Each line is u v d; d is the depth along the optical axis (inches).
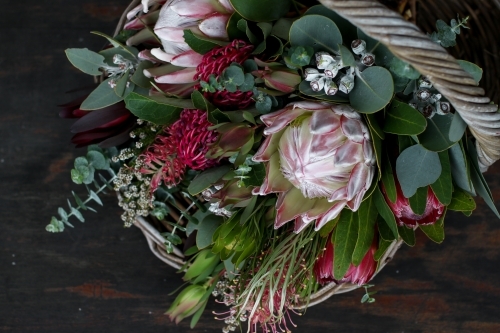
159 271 40.3
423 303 39.4
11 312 40.9
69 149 39.6
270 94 26.2
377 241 30.0
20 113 39.5
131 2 34.8
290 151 25.3
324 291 34.4
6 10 39.0
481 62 32.4
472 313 39.2
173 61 27.2
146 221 35.0
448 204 26.7
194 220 32.9
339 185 25.8
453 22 26.5
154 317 40.5
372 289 39.8
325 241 30.0
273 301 32.0
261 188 26.5
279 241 32.3
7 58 39.3
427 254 39.2
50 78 39.3
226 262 32.5
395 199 26.3
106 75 32.7
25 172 39.8
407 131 24.8
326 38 25.0
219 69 26.0
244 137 26.0
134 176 34.9
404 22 21.5
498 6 29.1
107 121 31.4
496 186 38.2
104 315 40.7
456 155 27.0
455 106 23.3
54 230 34.4
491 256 38.9
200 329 40.6
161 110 28.2
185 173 32.4
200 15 26.4
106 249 40.3
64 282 40.6
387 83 24.0
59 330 40.9
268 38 27.4
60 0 38.8
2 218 40.1
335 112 24.3
